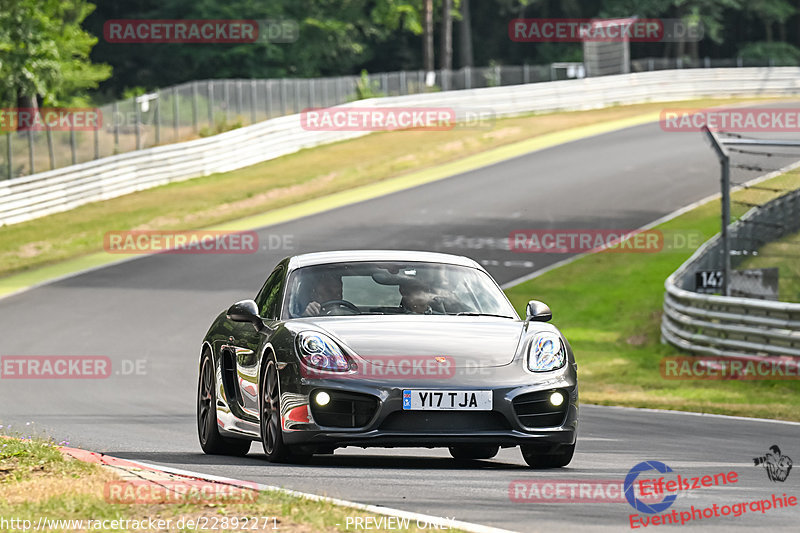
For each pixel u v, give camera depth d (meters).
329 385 28.38
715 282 79.31
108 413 49.47
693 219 127.12
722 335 76.00
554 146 175.38
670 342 83.12
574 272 109.31
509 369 29.17
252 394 31.56
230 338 33.88
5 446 28.81
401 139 183.62
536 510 23.27
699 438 41.25
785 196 96.19
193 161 155.75
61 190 136.12
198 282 99.88
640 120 198.38
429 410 28.33
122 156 145.00
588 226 125.94
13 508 21.52
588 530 21.34
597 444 38.25
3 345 75.12
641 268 110.06
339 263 33.50
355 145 179.62
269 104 179.62
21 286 99.12
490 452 34.56
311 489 25.05
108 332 80.12
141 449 35.91
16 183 130.25
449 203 137.88
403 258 34.09
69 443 36.72
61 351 73.00
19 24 177.00
